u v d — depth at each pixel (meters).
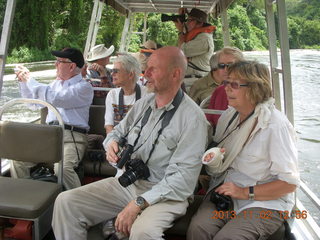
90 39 5.49
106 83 4.69
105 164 3.16
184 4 6.88
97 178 3.22
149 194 1.98
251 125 2.04
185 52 4.86
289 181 1.93
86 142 3.30
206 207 2.12
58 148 2.57
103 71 4.79
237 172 2.13
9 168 3.05
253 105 2.06
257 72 2.00
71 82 3.39
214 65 3.20
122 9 6.66
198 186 2.96
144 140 2.24
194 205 2.35
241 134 2.06
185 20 5.04
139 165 2.14
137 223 1.91
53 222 2.19
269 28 2.94
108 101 3.27
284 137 1.96
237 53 2.98
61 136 2.58
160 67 2.12
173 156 2.11
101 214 2.25
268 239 2.09
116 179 2.36
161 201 2.01
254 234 1.89
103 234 2.24
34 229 2.28
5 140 2.61
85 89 3.30
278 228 2.02
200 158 2.09
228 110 2.29
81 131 3.32
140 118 2.40
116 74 3.09
